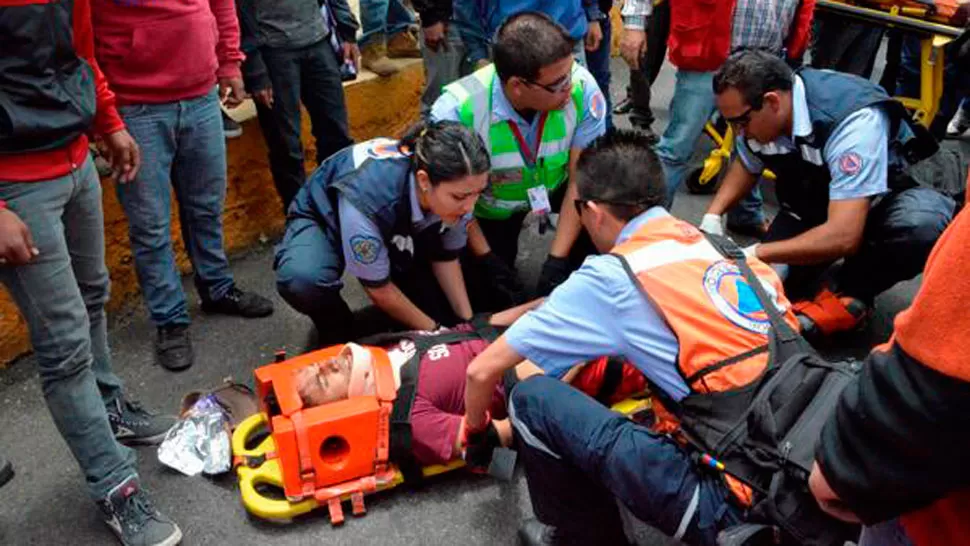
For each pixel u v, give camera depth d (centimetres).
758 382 157
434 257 263
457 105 253
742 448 152
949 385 79
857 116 246
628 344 169
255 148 342
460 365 220
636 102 464
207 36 249
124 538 203
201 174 270
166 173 254
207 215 281
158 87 240
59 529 213
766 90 245
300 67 316
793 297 303
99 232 197
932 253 86
